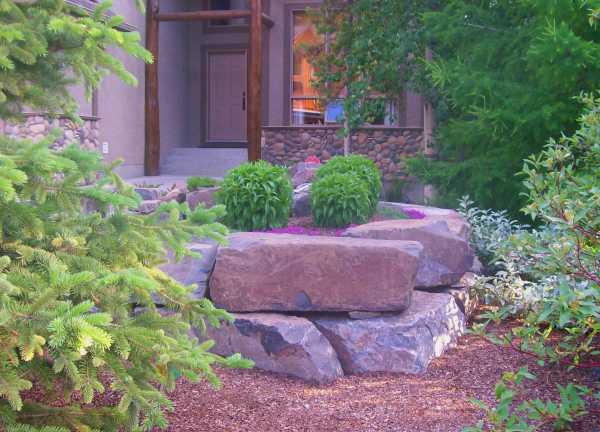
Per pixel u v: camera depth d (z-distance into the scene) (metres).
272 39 17.73
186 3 18.41
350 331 5.60
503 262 7.36
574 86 8.89
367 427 4.37
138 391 2.95
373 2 13.55
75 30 3.51
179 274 5.76
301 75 17.84
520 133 9.70
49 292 2.73
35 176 3.31
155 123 16.14
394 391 5.07
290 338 5.32
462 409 4.68
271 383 5.17
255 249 5.71
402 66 13.82
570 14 8.79
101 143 14.39
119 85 15.16
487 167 10.75
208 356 3.41
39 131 10.79
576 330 4.42
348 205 8.10
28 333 2.63
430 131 13.89
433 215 8.84
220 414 4.49
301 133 15.94
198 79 18.89
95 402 4.50
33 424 3.34
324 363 5.33
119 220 3.72
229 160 16.97
